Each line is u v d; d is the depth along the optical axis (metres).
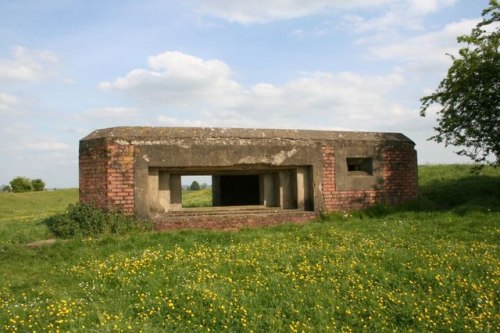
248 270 6.83
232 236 9.02
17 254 8.11
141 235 8.98
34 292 6.19
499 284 6.16
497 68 10.91
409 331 5.11
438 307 5.55
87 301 5.83
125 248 8.20
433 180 15.85
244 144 10.54
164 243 8.45
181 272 6.64
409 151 12.18
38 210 25.14
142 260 7.12
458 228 9.53
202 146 10.20
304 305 5.66
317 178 11.16
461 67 11.29
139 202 9.66
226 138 10.47
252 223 10.52
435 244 8.22
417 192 12.23
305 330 5.07
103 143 9.56
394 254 7.41
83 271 6.98
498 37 11.08
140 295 5.90
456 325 5.25
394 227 9.84
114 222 9.32
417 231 9.42
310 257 7.32
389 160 11.94
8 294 6.09
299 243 8.46
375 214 11.35
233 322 5.27
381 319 5.38
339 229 9.62
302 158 11.04
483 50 11.18
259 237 9.02
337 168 11.38
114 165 9.54
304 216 10.96
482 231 9.17
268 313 5.46
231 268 6.89
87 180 9.87
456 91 11.45
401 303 5.71
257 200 13.85
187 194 26.92
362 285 6.18
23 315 5.25
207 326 5.18
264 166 10.91
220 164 10.30
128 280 6.41
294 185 11.46
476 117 11.66
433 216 10.82
